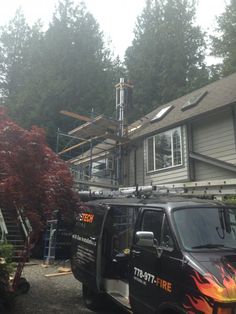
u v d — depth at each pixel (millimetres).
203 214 5668
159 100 37062
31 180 7797
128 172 22250
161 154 19469
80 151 33344
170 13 42000
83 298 8570
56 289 10148
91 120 22812
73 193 8500
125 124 23047
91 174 23516
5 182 7598
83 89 38594
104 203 7992
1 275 8148
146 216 6211
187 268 4836
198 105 18281
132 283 6125
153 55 39531
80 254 8461
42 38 43500
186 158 17672
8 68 46406
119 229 7363
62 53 40094
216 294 4332
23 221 8703
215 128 16656
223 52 33938
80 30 42469
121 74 42281
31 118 35531
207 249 5180
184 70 38188
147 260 5758
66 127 35781
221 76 33906
